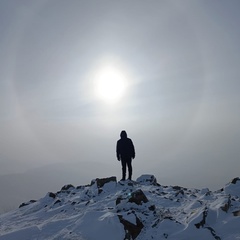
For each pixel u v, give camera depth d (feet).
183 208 19.72
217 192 25.86
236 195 23.97
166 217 17.06
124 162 30.17
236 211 16.62
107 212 18.22
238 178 26.35
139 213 17.87
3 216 25.58
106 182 27.86
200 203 19.72
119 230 15.85
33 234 17.40
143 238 15.58
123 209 18.86
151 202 20.29
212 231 14.98
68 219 18.92
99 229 16.28
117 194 23.88
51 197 27.58
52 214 22.24
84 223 17.39
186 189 29.19
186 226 15.72
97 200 23.52
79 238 15.87
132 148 30.04
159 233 15.71
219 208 16.96
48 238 16.57
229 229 15.12
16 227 20.34
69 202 24.44
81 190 29.14
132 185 27.35
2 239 17.01
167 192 25.71
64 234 16.67
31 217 22.63
